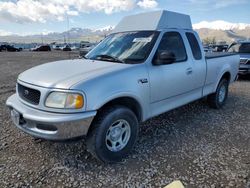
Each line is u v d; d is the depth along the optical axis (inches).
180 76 157.4
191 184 107.3
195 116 198.1
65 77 113.8
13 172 115.6
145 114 137.6
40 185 106.5
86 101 107.0
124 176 113.7
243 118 194.9
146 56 138.8
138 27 163.9
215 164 123.3
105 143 117.9
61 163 124.1
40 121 106.7
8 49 1829.5
